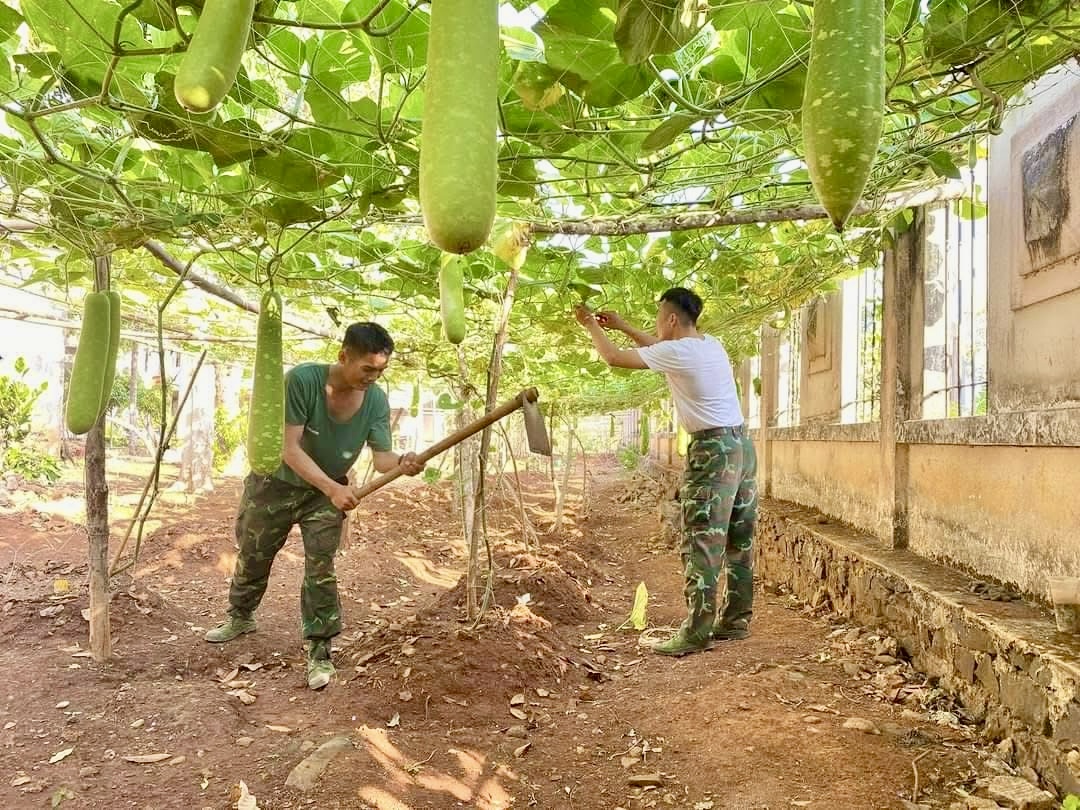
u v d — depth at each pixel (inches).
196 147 101.0
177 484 523.2
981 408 193.9
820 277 241.8
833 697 147.1
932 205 202.7
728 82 98.0
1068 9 88.3
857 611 199.8
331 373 160.1
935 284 204.4
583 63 88.3
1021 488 152.6
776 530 282.5
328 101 97.1
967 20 89.1
